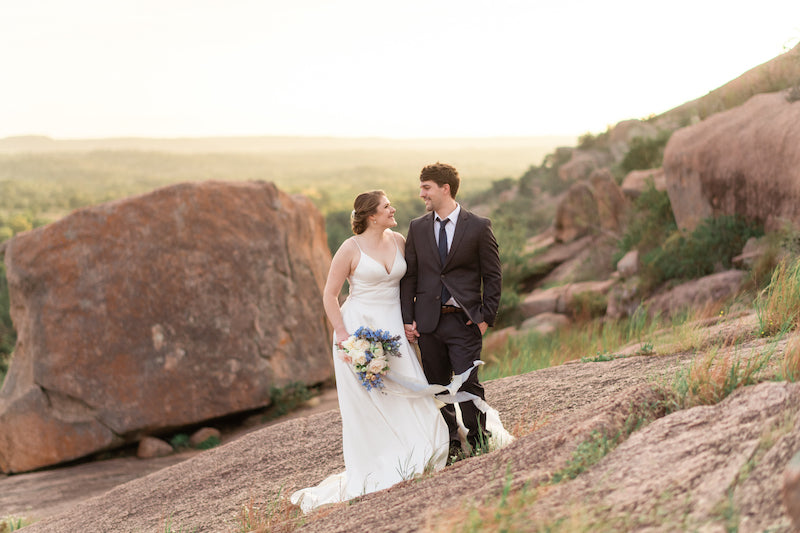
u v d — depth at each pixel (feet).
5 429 38.17
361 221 14.90
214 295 41.93
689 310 28.73
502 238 65.77
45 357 39.04
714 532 6.70
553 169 136.46
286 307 44.55
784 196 31.48
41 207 611.06
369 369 14.23
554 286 57.47
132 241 40.91
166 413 39.78
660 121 90.02
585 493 8.39
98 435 38.70
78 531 18.89
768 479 7.13
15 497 32.53
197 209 42.52
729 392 10.59
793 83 37.24
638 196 56.80
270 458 19.94
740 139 34.94
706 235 35.76
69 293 39.86
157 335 40.42
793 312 17.10
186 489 19.42
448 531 8.41
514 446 11.47
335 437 20.18
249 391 41.63
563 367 21.08
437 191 14.61
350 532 10.30
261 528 13.39
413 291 15.26
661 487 7.88
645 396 11.02
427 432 14.92
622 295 38.70
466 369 14.46
